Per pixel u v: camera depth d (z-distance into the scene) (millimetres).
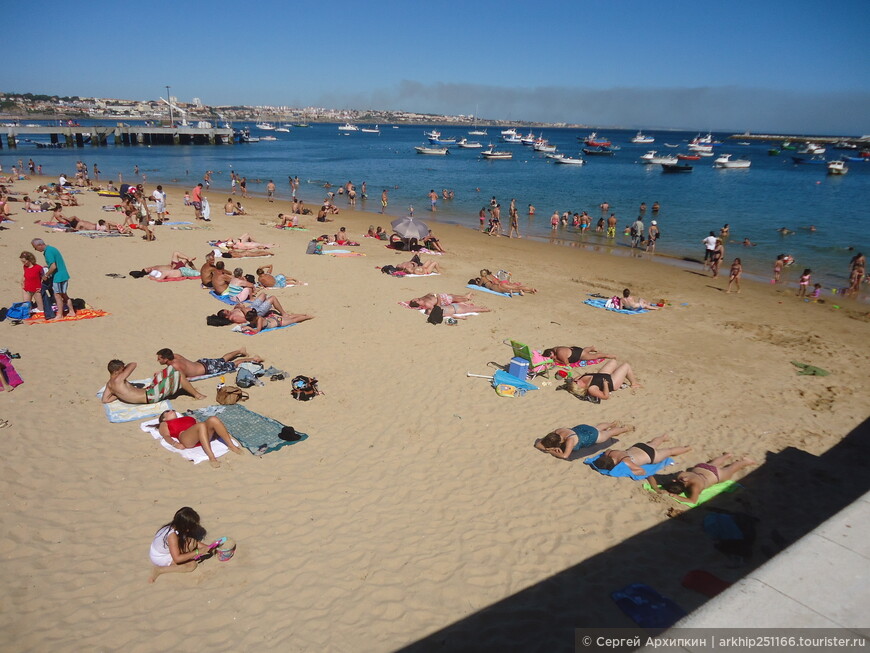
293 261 22094
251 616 5859
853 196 52688
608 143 135750
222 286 16609
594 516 7617
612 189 56875
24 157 74500
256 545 6863
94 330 13344
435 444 9312
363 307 16359
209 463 8398
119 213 30938
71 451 8453
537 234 33594
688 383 12203
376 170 74312
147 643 5477
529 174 73938
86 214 30141
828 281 23594
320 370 11938
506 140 180625
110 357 11891
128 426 9250
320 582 6340
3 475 7762
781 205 45875
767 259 27453
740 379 12570
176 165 70688
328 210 36469
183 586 6215
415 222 25250
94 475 7938
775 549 7023
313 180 59531
